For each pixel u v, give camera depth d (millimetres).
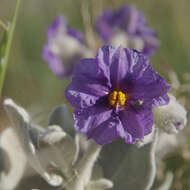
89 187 327
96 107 302
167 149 367
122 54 304
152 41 452
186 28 485
